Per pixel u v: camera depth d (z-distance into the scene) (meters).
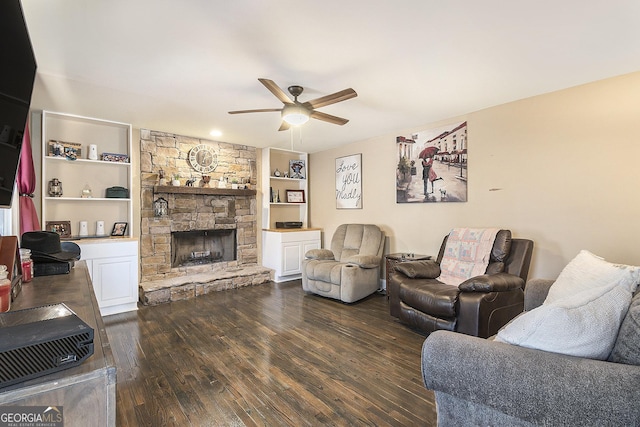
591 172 2.75
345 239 4.75
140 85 2.70
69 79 2.57
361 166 4.93
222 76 2.53
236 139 4.79
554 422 0.94
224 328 3.10
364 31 1.92
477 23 1.85
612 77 2.63
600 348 1.07
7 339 0.69
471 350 1.12
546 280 2.10
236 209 5.12
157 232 4.33
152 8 1.68
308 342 2.78
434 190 3.95
